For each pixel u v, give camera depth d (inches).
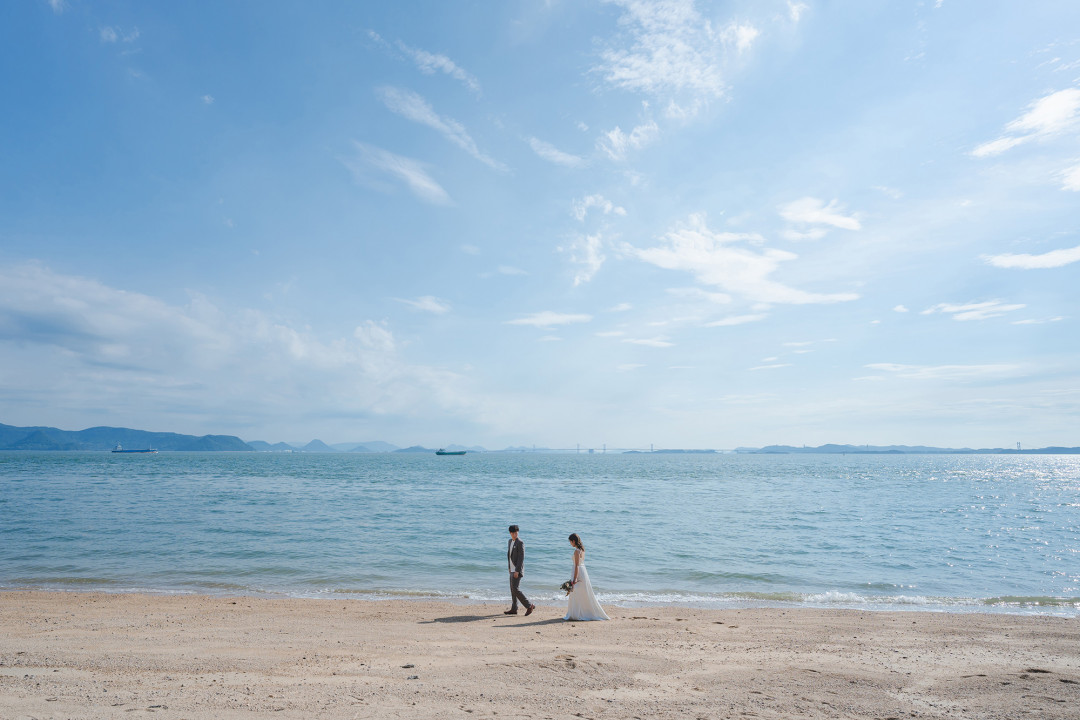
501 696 281.1
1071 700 287.7
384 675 314.7
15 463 5073.8
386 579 695.1
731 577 720.3
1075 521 1316.4
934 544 972.6
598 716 256.7
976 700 287.7
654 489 2427.4
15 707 239.5
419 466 5629.9
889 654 381.7
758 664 353.4
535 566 778.2
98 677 296.8
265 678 304.7
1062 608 584.4
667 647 395.9
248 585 655.1
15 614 482.9
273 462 6766.7
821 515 1409.9
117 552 833.5
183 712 242.1
